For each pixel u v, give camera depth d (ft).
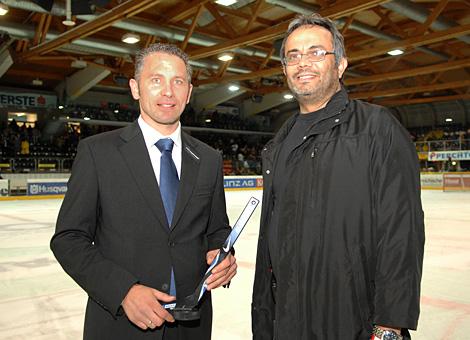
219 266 5.11
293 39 5.51
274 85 76.69
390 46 41.88
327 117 5.34
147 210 5.27
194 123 88.38
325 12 32.73
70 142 75.72
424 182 70.69
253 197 5.26
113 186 5.25
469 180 64.69
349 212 4.96
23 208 41.24
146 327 4.82
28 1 32.68
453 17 46.14
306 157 5.35
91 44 46.55
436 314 11.41
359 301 4.92
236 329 10.39
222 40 46.21
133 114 86.22
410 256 4.69
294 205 5.29
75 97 74.54
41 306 12.30
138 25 40.11
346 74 70.49
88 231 5.22
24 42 49.80
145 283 5.17
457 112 89.40
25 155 69.10
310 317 5.03
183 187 5.47
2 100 73.51
